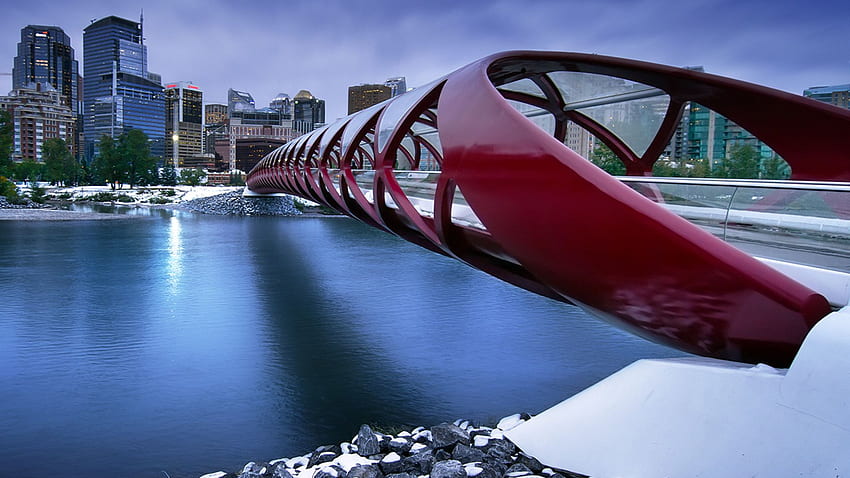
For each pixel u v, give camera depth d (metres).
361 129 13.48
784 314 4.57
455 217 8.58
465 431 7.53
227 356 15.21
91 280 26.34
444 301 21.97
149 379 13.47
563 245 5.41
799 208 5.62
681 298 4.95
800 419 4.23
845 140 10.32
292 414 11.41
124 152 134.12
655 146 15.27
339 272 28.97
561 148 5.37
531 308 20.70
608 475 5.51
